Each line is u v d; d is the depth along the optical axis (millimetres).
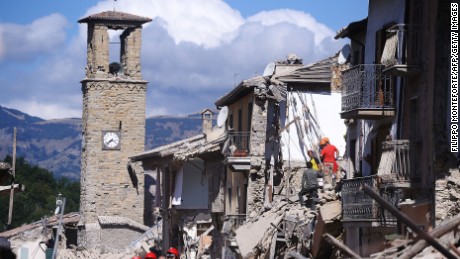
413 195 36281
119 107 106688
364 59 45094
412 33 36656
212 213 68250
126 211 106062
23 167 153000
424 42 36062
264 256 46844
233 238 52938
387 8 40125
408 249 23062
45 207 144250
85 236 103500
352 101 40812
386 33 40250
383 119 41188
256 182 58906
